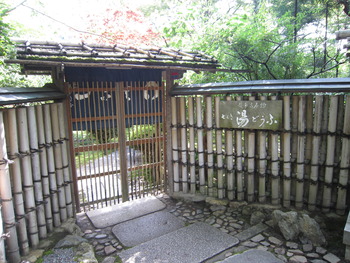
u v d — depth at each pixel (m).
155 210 4.98
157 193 5.63
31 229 3.51
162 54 4.97
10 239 3.10
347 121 3.79
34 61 3.47
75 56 3.78
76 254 3.44
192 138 5.20
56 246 3.59
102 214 4.86
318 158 4.14
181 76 5.33
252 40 6.49
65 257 3.36
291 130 4.30
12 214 3.11
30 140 3.50
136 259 3.53
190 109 5.08
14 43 3.65
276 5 9.59
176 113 5.23
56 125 4.02
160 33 8.96
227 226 4.29
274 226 4.02
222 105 4.68
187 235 4.06
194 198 5.26
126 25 8.62
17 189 3.24
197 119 5.02
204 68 4.93
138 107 5.05
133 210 4.99
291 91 3.84
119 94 4.77
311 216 4.15
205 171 5.40
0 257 2.85
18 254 3.21
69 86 4.39
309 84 3.78
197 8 9.14
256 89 4.09
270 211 4.52
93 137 4.98
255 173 4.80
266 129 4.45
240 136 4.68
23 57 3.42
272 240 3.80
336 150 4.07
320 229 3.78
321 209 4.29
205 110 4.98
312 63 7.24
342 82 3.55
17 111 3.26
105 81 4.64
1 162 2.95
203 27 8.20
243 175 4.94
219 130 4.86
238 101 4.48
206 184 5.41
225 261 3.38
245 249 3.64
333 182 4.15
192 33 8.64
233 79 7.15
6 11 3.63
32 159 3.54
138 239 4.04
